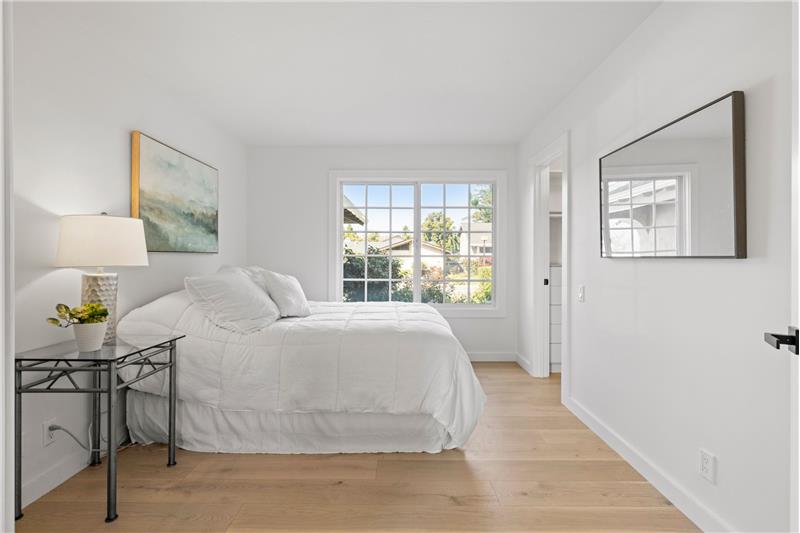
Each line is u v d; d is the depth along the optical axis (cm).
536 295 450
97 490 223
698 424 199
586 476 240
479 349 514
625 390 262
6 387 102
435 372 265
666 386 222
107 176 269
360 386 264
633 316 253
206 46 270
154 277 320
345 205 522
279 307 324
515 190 509
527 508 209
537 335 449
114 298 237
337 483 231
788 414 154
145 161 303
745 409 172
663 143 220
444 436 271
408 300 525
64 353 204
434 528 193
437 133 460
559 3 227
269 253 508
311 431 270
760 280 165
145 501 213
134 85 298
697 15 200
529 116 405
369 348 269
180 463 253
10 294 103
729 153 175
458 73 312
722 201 179
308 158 508
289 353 267
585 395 321
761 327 165
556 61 292
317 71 308
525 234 477
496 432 302
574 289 340
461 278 525
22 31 210
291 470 245
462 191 523
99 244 222
